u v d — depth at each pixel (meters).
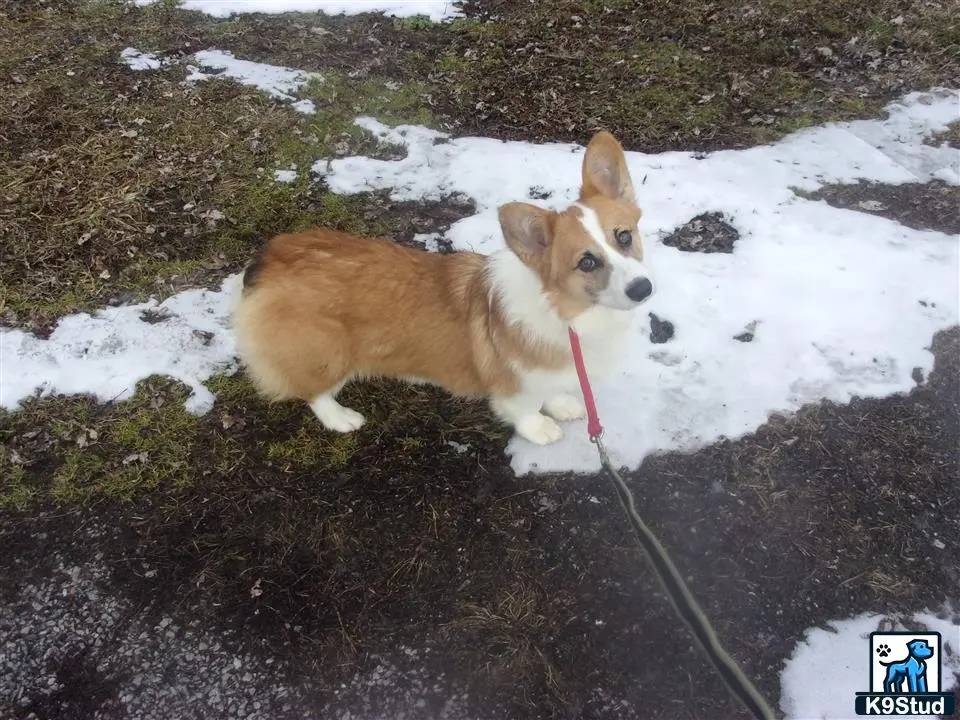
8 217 1.39
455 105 1.69
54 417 1.10
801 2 1.96
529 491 1.03
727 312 1.22
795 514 0.99
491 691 0.86
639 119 1.63
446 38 1.92
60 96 1.68
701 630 0.69
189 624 0.91
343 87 1.73
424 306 0.98
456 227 1.37
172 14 2.01
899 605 0.91
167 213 1.42
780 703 0.84
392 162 1.53
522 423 1.06
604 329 0.92
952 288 1.24
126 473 1.05
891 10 1.90
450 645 0.89
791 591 0.92
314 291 0.96
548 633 0.90
